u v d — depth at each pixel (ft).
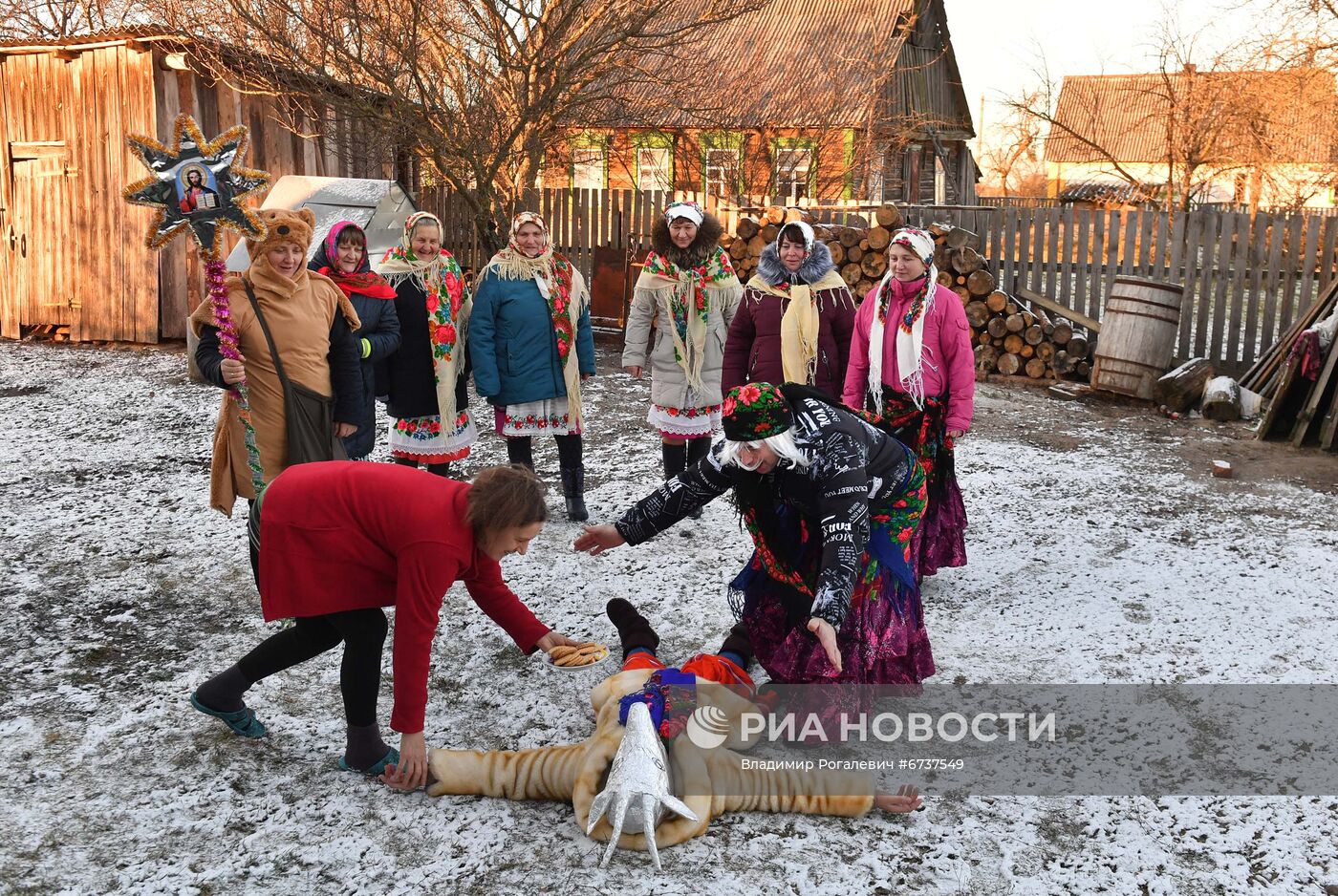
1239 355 34.47
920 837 9.96
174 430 25.21
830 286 17.42
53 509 19.16
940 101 83.41
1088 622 14.90
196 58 35.40
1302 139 62.28
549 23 33.94
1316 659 13.65
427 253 17.98
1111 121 121.39
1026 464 23.47
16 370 33.17
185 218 12.53
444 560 9.43
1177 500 20.84
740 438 10.34
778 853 9.66
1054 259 34.71
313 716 11.96
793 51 71.00
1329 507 20.35
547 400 18.60
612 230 38.91
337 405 14.73
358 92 33.32
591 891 9.08
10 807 10.07
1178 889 9.23
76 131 37.40
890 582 11.39
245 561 16.80
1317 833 10.00
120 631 14.14
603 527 11.19
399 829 9.89
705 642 14.11
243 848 9.56
